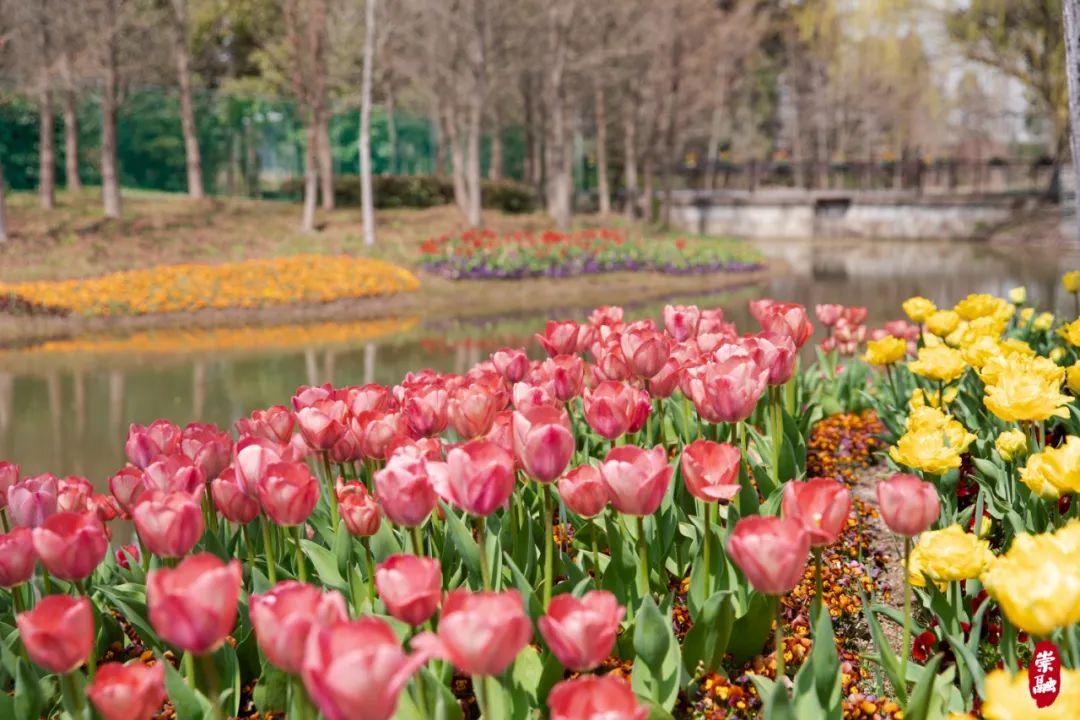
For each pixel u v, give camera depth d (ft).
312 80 93.76
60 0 75.20
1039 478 7.62
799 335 11.78
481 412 8.11
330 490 8.52
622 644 7.88
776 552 5.35
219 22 124.77
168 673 6.47
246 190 123.75
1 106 94.58
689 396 8.83
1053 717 4.03
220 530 9.49
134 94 108.06
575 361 9.53
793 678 8.13
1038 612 4.92
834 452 16.33
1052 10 120.16
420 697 6.30
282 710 7.36
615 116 141.08
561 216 102.47
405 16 96.89
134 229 81.97
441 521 8.77
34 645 5.20
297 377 36.32
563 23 99.81
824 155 184.85
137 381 35.94
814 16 173.88
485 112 117.50
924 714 6.41
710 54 130.82
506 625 4.49
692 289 71.72
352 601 8.04
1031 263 90.89
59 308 53.42
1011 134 171.01
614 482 6.26
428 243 72.90
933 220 140.67
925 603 8.46
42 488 7.77
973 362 10.78
